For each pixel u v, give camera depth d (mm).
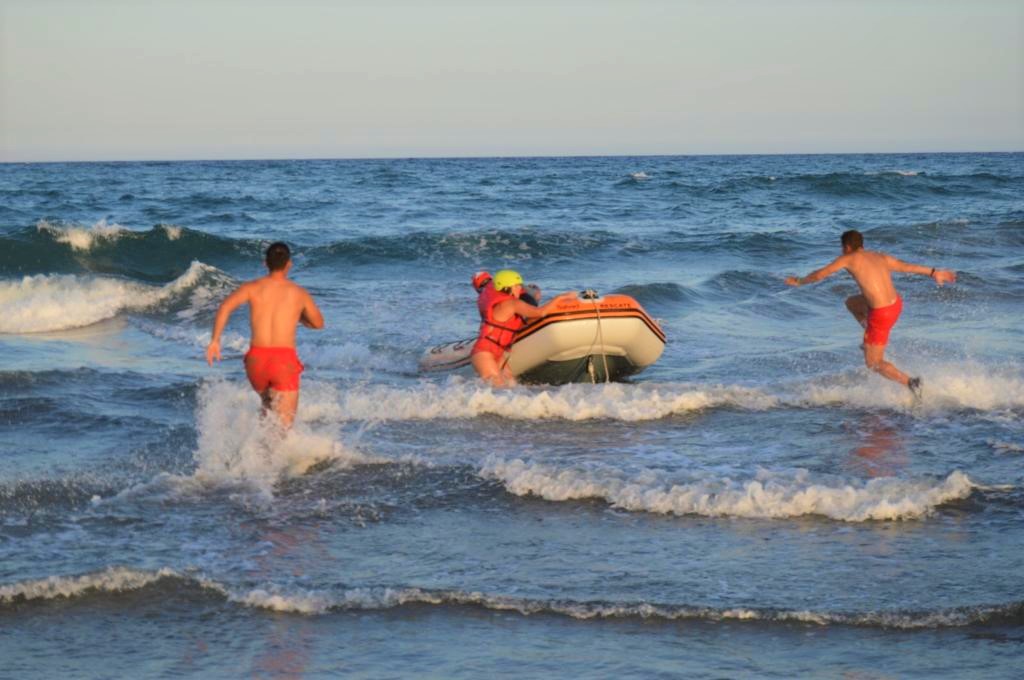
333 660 7043
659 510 9930
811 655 7066
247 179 106000
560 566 8594
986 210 51781
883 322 14703
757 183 70250
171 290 24469
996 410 13820
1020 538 9086
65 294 23375
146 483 10664
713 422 13508
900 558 8648
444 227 44281
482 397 14039
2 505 9984
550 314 15859
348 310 23328
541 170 139500
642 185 79562
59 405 14117
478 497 10406
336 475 11023
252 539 9250
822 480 10578
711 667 6898
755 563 8594
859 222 46375
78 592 8016
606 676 6777
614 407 13914
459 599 7930
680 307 24281
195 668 6910
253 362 11695
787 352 18906
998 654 7055
